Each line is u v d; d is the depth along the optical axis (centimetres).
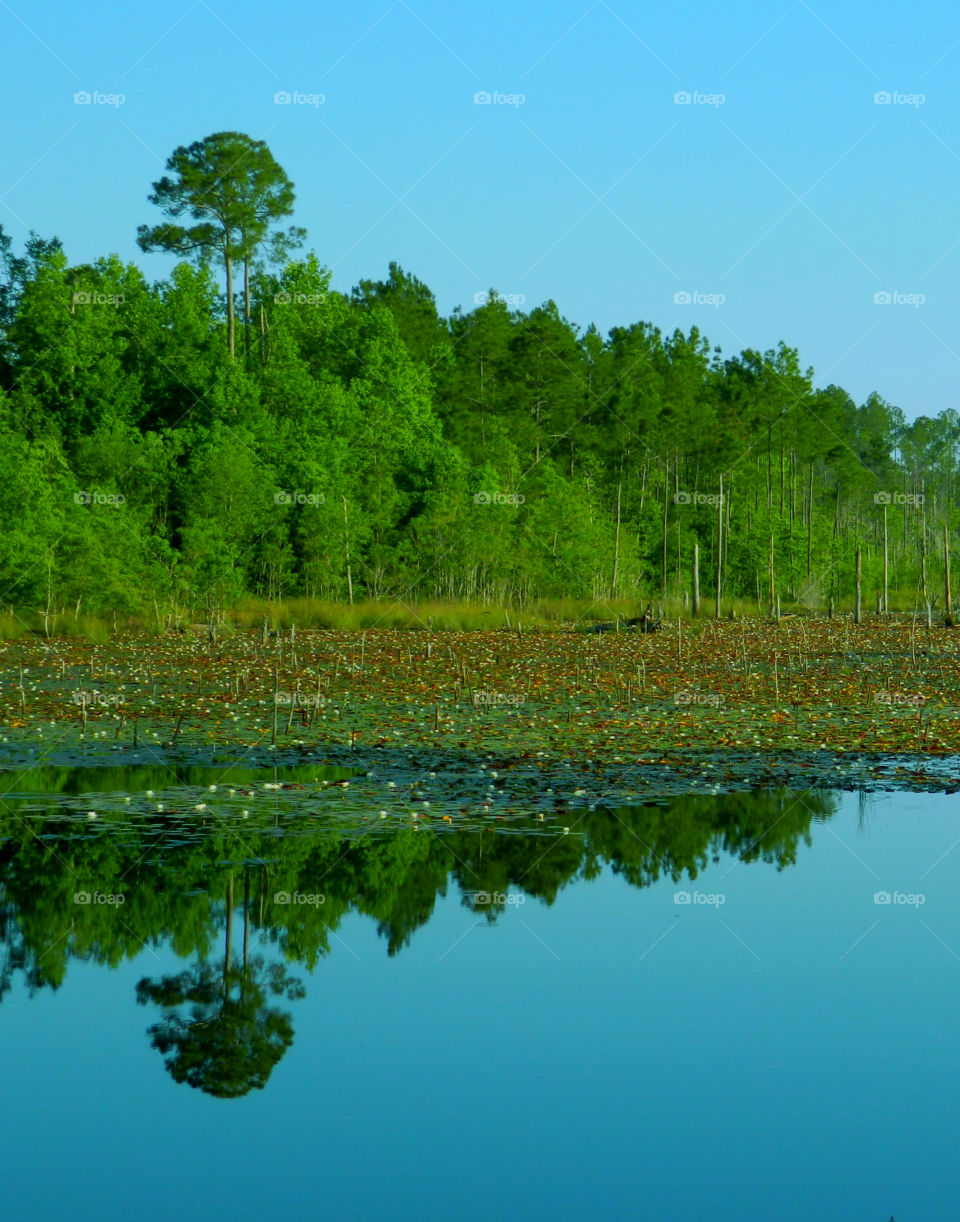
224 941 868
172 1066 679
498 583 5478
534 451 7312
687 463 8019
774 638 4069
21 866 1027
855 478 9519
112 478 5059
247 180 5791
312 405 5916
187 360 6075
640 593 6316
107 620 4147
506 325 7412
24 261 6212
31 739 1667
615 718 1895
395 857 1066
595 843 1120
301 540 5253
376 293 7931
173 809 1238
